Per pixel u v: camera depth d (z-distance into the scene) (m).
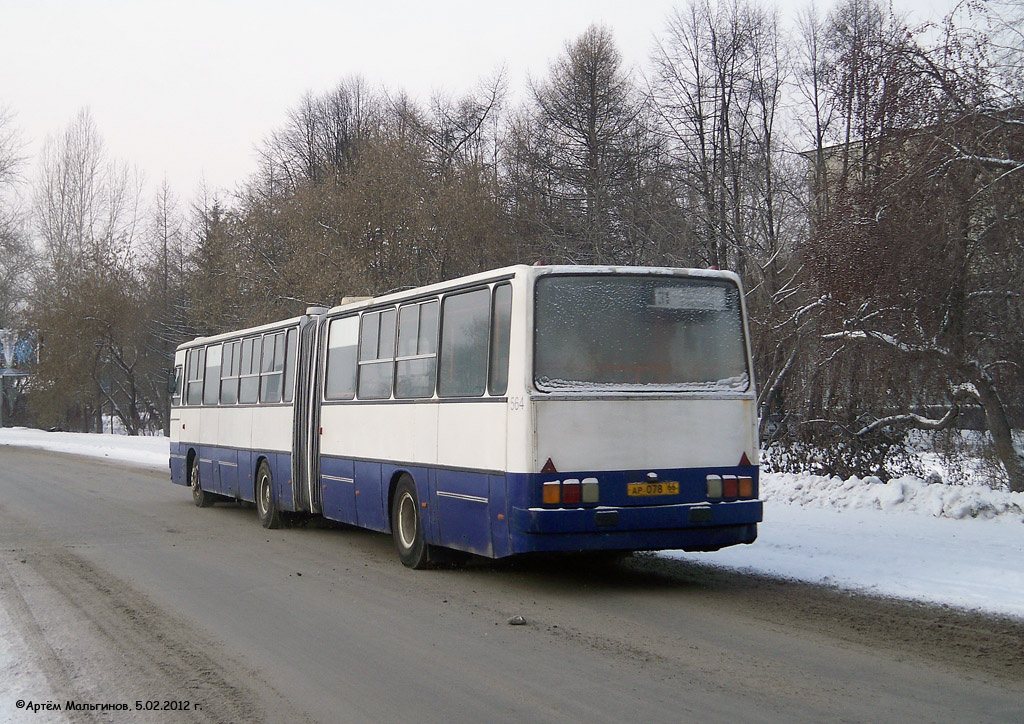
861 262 14.94
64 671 6.84
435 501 10.77
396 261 33.91
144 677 6.67
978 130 14.09
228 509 18.77
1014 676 6.35
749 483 9.79
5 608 9.07
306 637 7.85
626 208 34.97
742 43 33.97
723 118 33.66
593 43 42.06
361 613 8.80
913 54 14.66
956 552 10.52
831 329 16.52
